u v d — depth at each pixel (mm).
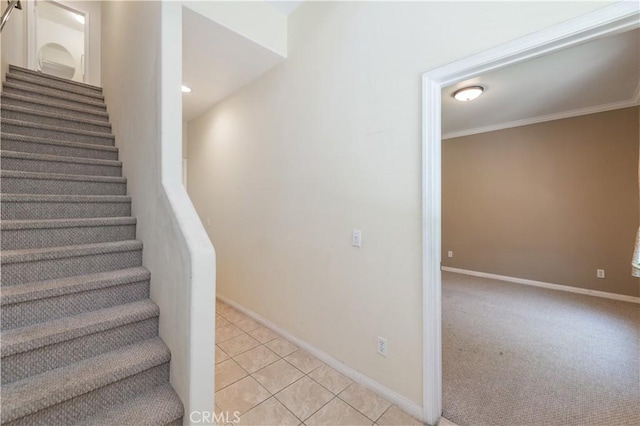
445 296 3834
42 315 1424
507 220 4617
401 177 1713
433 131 1580
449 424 1594
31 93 3035
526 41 1285
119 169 2562
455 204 5230
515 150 4504
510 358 2268
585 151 3904
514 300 3658
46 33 5539
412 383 1675
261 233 2898
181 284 1354
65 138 2652
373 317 1875
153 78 1786
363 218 1925
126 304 1674
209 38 2215
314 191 2293
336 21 2098
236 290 3322
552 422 1606
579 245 3971
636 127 3555
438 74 1549
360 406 1738
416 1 1650
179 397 1365
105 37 3652
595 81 2934
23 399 1104
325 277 2215
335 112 2107
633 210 3602
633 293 3596
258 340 2586
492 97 3381
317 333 2297
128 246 1880
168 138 1642
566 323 2939
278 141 2648
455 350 2395
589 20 1140
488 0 1396
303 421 1617
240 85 3076
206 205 3867
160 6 1691
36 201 1863
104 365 1346
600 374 2049
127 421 1233
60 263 1633
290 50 2484
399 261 1729
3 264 1457
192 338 1260
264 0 2340
